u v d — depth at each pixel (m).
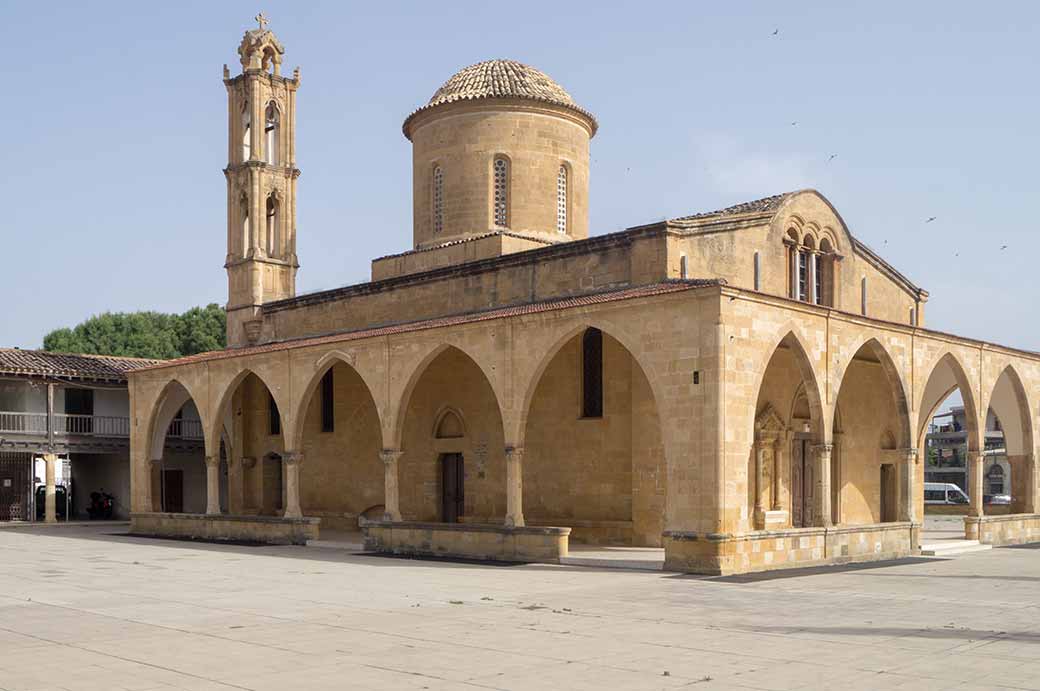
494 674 12.51
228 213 47.94
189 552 32.69
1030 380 39.88
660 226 30.44
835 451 36.59
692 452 25.22
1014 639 15.13
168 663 13.27
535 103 40.12
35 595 20.86
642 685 11.88
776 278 33.12
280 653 13.98
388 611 18.31
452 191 40.47
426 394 38.75
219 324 91.31
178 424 56.66
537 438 34.41
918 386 33.28
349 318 41.72
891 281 39.16
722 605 19.12
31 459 52.59
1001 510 56.25
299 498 40.16
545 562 27.97
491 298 35.88
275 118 48.06
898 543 31.66
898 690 11.64
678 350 25.62
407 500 39.00
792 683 12.01
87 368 53.97
